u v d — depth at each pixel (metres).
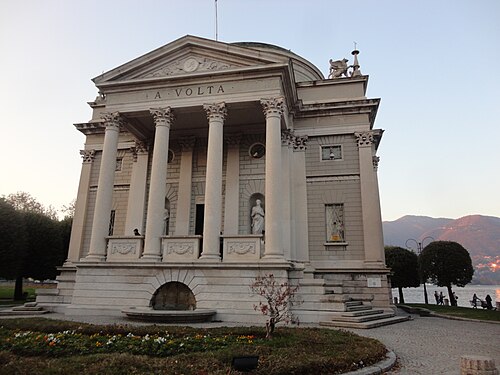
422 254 46.38
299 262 24.88
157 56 25.39
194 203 28.88
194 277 20.83
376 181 31.31
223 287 20.38
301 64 35.22
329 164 28.22
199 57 25.33
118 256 22.80
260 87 23.81
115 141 25.27
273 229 21.22
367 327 18.31
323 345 11.38
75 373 8.23
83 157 32.81
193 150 29.89
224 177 28.45
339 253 26.70
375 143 32.66
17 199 57.84
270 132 22.81
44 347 10.50
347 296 23.69
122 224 30.41
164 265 21.16
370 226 26.33
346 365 9.55
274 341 11.70
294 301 19.56
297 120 29.12
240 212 27.81
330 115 28.77
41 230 41.78
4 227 35.97
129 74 25.91
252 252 21.27
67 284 24.02
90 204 31.81
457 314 27.80
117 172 31.64
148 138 30.41
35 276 41.81
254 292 19.33
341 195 27.59
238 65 24.64
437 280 44.38
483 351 13.09
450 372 10.05
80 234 30.98
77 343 10.98
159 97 25.05
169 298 21.23
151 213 22.69
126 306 21.16
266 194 21.95
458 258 43.69
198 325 17.56
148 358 9.61
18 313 21.80
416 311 30.42
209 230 21.72
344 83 29.69
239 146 28.92
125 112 25.33
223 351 10.05
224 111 24.05
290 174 27.27
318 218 27.50
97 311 21.19
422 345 14.18
